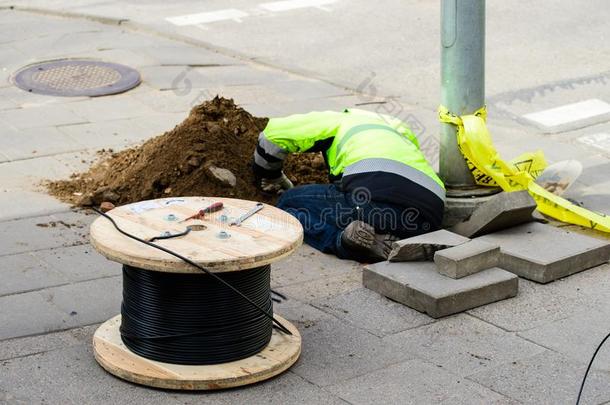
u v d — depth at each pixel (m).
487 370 6.59
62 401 6.09
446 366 6.63
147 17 16.56
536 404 6.17
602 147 11.40
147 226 6.52
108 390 6.22
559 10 17.25
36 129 11.16
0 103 12.04
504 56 14.84
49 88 12.64
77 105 12.07
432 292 7.33
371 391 6.29
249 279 6.34
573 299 7.70
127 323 6.50
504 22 16.55
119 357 6.43
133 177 9.27
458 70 8.61
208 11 17.17
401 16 17.08
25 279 7.75
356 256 8.30
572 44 15.45
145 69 13.66
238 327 6.34
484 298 7.54
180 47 14.90
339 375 6.49
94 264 8.05
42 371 6.43
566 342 7.00
